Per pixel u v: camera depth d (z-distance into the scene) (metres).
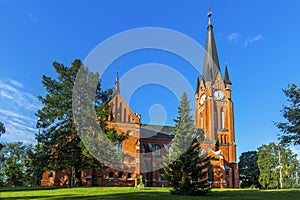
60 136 40.34
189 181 28.31
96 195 25.03
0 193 26.56
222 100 85.94
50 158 40.06
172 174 29.19
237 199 25.17
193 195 28.12
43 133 40.84
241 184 93.00
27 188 34.66
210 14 93.31
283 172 77.75
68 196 23.86
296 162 78.75
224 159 75.06
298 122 25.80
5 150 67.31
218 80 87.31
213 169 69.88
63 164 39.16
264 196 28.72
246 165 93.94
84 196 23.97
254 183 91.12
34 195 24.77
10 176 66.56
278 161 79.31
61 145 39.81
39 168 40.09
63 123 41.12
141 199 22.62
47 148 40.00
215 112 84.44
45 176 54.12
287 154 79.19
